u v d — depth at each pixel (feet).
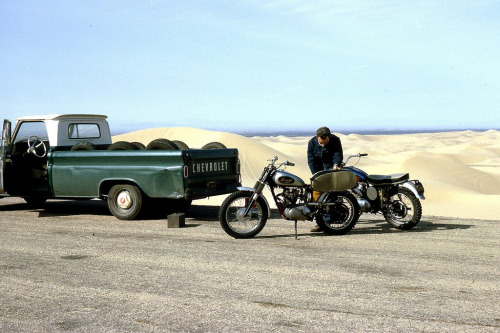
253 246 25.84
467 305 16.87
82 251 24.77
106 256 23.70
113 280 19.75
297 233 29.32
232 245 26.09
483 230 29.84
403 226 30.12
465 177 204.64
